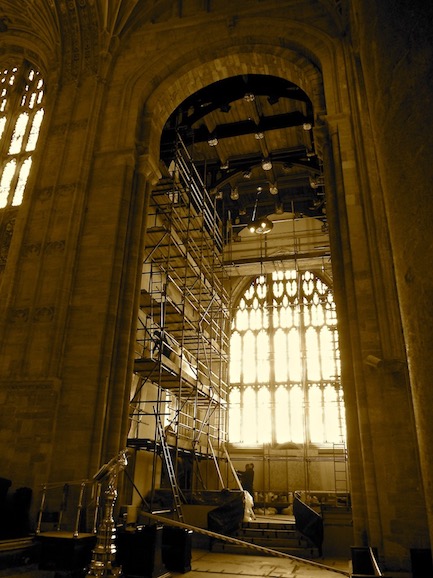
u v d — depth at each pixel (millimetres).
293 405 26641
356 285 12062
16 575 8227
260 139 22688
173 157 20141
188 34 17141
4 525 10336
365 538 10336
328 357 27156
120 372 13258
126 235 14734
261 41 16422
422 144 2686
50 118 16703
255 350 28328
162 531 10141
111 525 7230
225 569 10867
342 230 12984
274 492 24453
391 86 3025
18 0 18438
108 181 15211
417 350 2664
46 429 12320
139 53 17281
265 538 14148
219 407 22781
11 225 17297
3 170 18906
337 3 15508
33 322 13602
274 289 29516
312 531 13445
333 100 14492
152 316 18562
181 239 20969
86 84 16922
